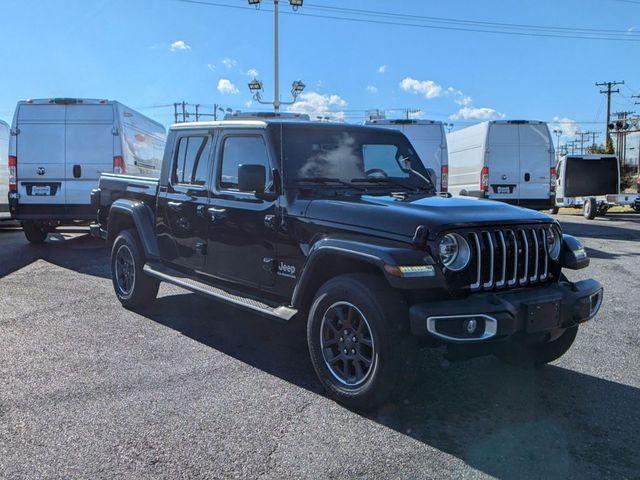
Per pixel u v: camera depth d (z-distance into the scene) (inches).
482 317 135.4
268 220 178.2
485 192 596.7
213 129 208.1
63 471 119.8
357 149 198.7
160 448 129.7
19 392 160.4
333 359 156.6
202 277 212.4
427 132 520.4
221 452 128.3
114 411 148.6
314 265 158.7
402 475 119.7
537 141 601.3
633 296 283.3
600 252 428.8
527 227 156.0
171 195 226.5
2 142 575.2
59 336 213.9
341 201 164.9
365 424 142.7
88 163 425.4
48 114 422.9
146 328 225.5
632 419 147.6
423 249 139.1
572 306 150.0
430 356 194.7
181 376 174.1
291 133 187.0
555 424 144.5
